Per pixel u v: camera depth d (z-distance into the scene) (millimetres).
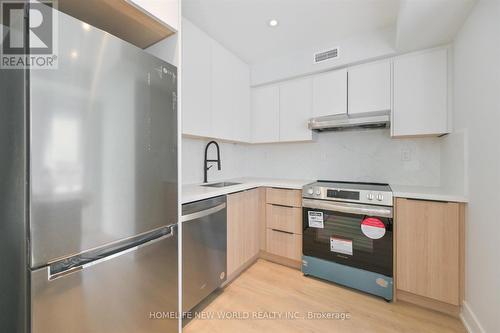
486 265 1262
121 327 1031
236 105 2551
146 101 1121
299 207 2227
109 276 980
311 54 2393
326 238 2041
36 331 764
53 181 788
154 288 1195
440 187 2023
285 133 2637
